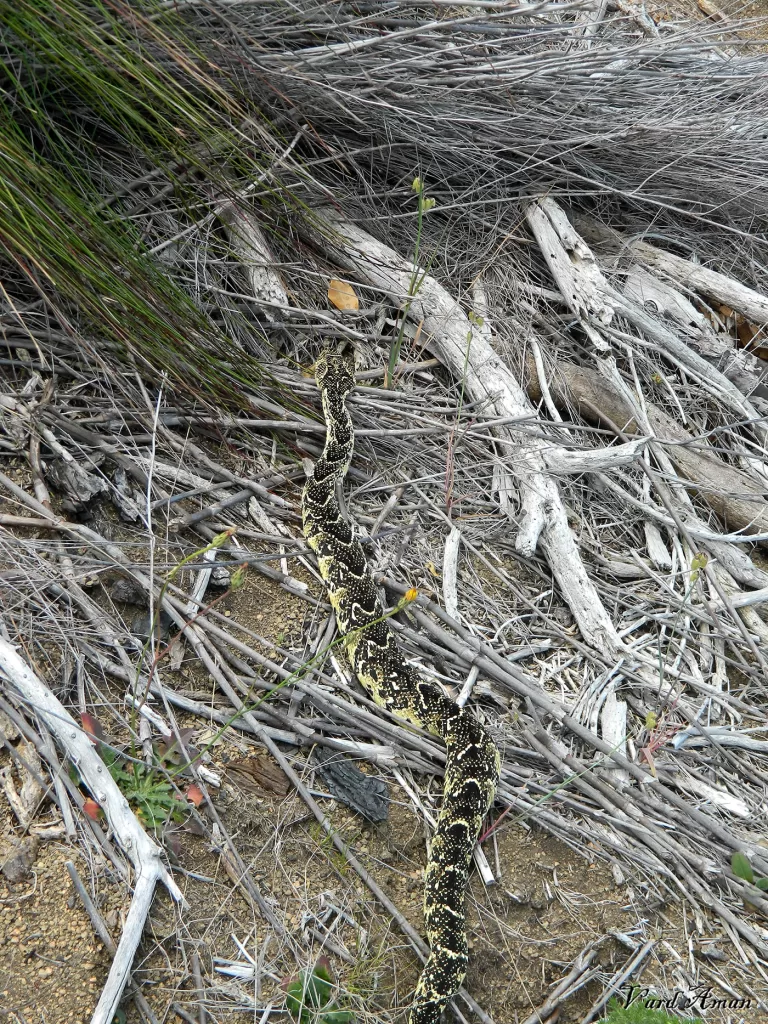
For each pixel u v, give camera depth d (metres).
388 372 1.53
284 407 1.48
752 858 1.29
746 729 1.39
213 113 1.44
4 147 1.31
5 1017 1.07
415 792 1.28
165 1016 1.12
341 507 1.42
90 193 1.45
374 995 1.17
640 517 1.54
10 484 1.31
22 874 1.13
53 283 1.33
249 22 1.48
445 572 1.41
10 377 1.39
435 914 1.19
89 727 1.19
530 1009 1.21
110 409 1.40
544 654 1.41
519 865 1.26
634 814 1.29
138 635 1.29
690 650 1.45
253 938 1.17
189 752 1.23
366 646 1.32
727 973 1.24
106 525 1.34
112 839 1.16
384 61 1.54
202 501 1.40
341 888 1.21
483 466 1.51
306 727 1.27
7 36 1.36
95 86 1.34
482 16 1.51
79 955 1.11
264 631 1.34
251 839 1.22
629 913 1.26
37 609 1.26
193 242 1.51
